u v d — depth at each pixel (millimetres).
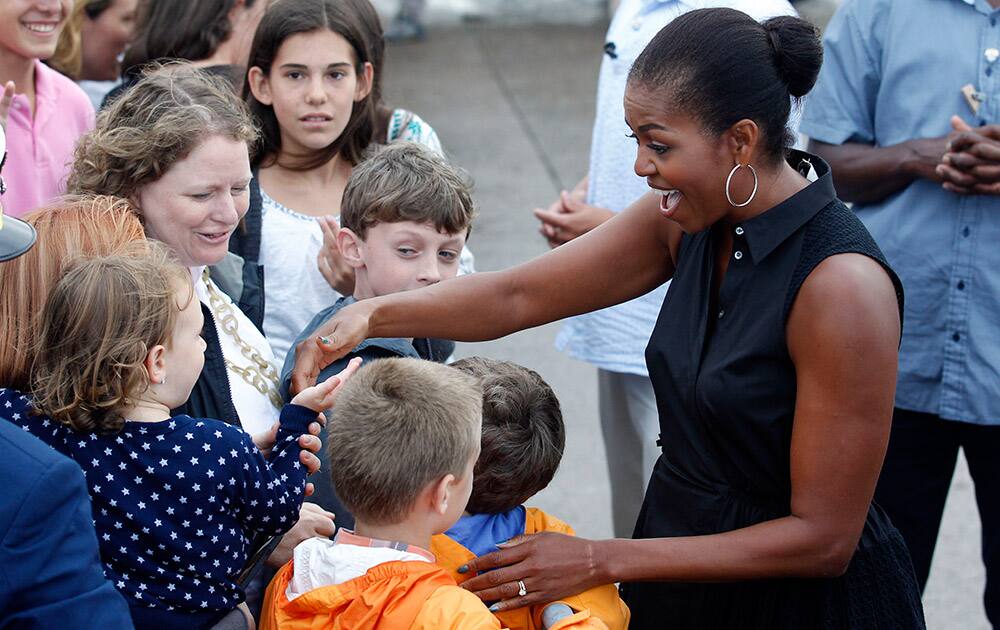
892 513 3371
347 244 2773
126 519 1889
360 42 3199
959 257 3209
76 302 1843
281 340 3145
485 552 2223
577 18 14742
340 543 2010
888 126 3340
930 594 4164
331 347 2289
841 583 2195
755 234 2074
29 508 1524
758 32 2016
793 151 2182
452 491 2002
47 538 1533
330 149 3264
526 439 2215
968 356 3197
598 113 3602
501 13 14922
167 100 2281
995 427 3240
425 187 2664
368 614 1893
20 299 1953
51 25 3059
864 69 3373
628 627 2363
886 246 3322
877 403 2010
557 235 3623
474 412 2018
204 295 2412
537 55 12867
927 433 3320
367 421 1966
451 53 12930
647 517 2377
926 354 3254
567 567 2102
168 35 3824
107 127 2316
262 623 2111
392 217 2658
